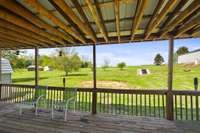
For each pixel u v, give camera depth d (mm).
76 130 3531
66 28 3150
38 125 3801
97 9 2529
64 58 13711
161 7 2348
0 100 6223
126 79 13266
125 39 4629
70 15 2400
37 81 5629
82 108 5215
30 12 2746
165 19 3236
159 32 4188
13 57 16203
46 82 12812
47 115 4547
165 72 14711
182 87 9594
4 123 3920
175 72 12828
